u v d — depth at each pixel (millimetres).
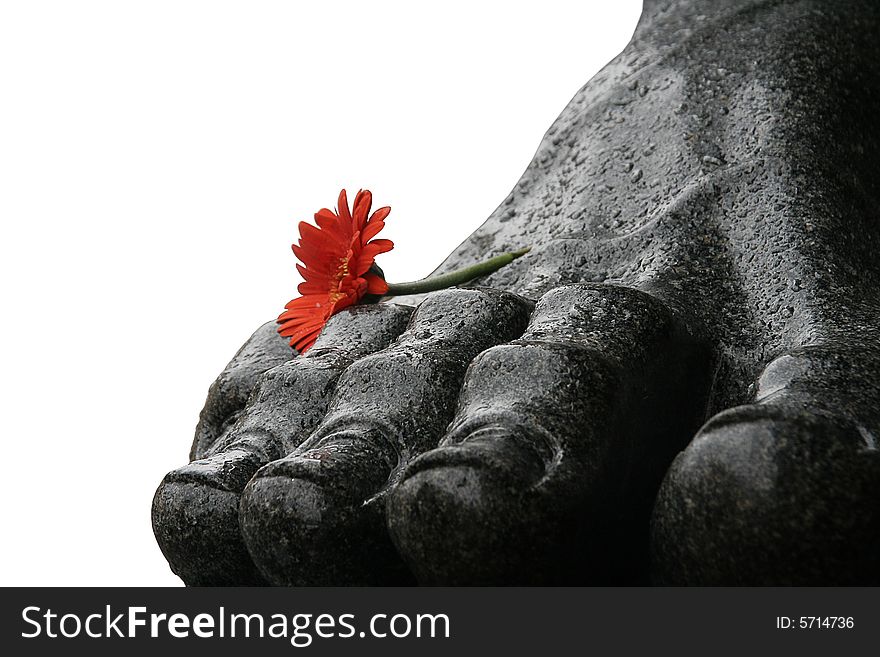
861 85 1020
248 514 824
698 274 933
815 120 988
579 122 1083
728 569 748
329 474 815
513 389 819
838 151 983
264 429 893
